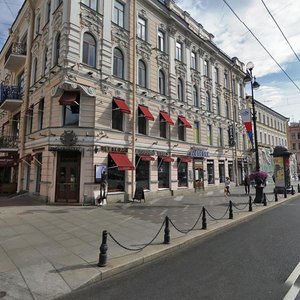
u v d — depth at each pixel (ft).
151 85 64.69
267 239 25.80
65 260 19.35
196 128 81.56
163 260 20.54
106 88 53.16
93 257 20.04
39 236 26.14
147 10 66.18
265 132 140.36
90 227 30.37
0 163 64.18
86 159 49.03
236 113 107.14
